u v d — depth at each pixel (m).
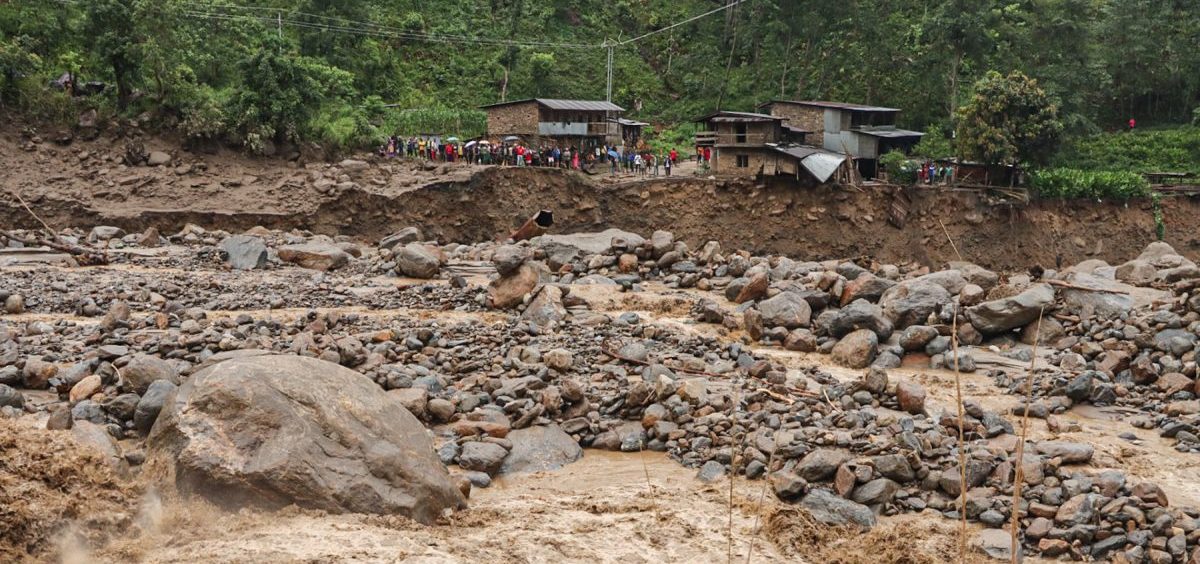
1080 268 31.28
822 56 80.31
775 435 16.34
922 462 15.41
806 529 13.63
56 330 21.48
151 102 50.84
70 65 49.88
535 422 17.39
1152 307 23.88
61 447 11.83
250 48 62.69
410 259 32.25
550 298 25.12
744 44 84.50
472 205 52.38
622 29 90.75
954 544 13.56
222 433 12.21
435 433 16.78
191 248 39.25
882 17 80.69
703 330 25.05
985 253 57.91
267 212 47.78
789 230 55.75
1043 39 76.50
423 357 20.03
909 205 57.22
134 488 11.91
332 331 21.98
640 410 18.23
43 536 10.47
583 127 63.41
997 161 59.00
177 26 54.69
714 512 14.23
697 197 56.06
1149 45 83.19
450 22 82.44
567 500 14.59
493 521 13.41
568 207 55.06
